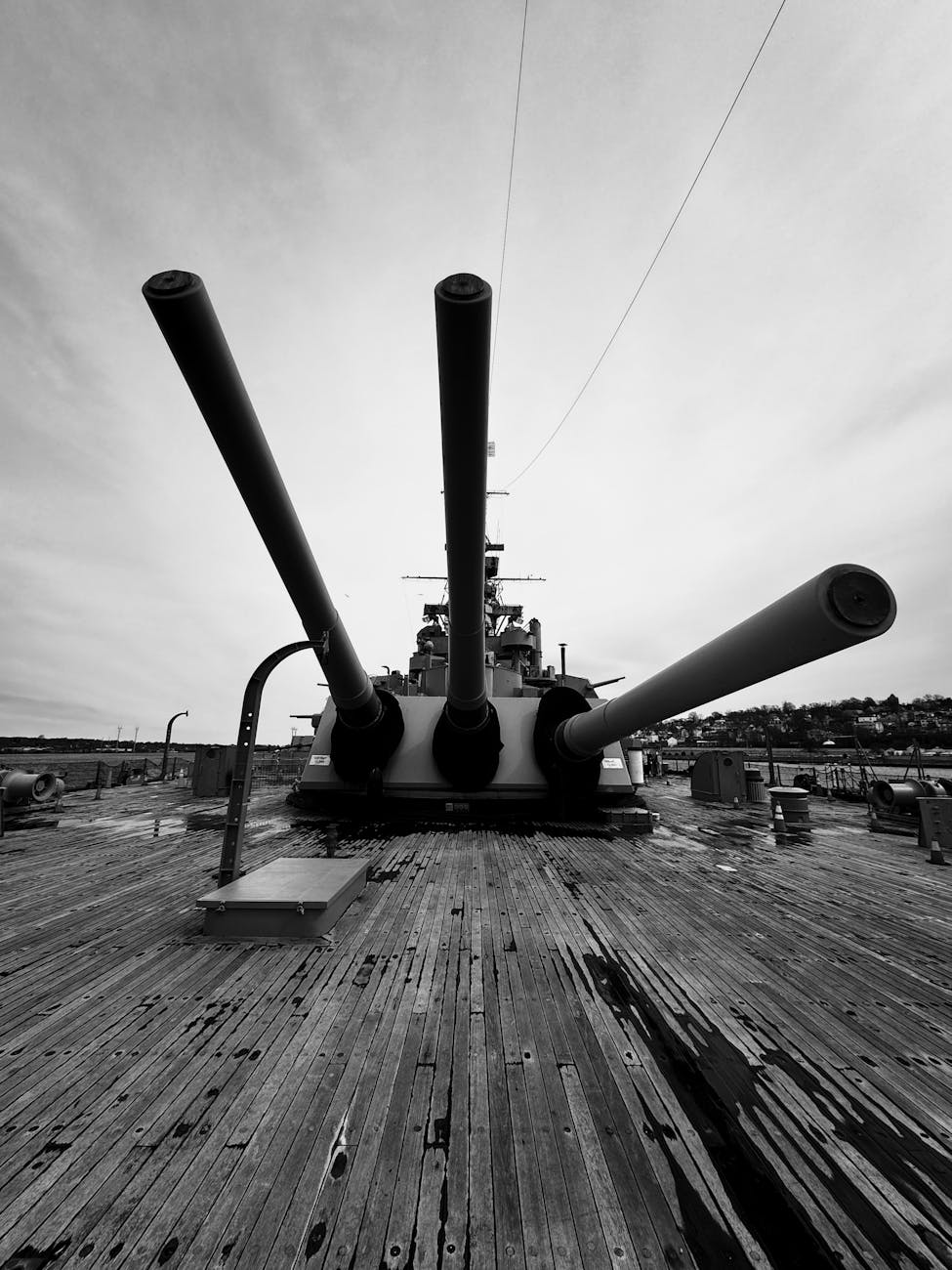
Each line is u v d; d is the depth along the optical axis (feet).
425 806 31.91
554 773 30.40
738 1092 8.36
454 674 23.86
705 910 16.56
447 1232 6.00
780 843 27.40
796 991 11.61
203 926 14.46
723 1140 7.39
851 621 10.39
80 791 51.57
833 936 14.73
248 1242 5.87
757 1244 5.93
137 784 59.31
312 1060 8.96
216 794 45.06
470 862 21.93
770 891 18.75
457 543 14.84
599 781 31.37
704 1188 6.63
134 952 13.19
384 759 31.07
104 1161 6.89
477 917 15.62
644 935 14.55
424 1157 7.00
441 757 30.07
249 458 12.55
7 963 12.51
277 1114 7.73
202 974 12.01
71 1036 9.62
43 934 14.26
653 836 28.22
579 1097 8.16
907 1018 10.58
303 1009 10.56
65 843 25.81
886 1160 7.13
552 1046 9.44
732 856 24.09
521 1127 7.53
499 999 11.02
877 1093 8.41
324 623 18.85
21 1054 9.07
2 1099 7.98
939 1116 7.96
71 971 12.12
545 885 18.85
